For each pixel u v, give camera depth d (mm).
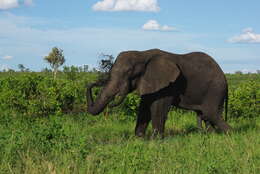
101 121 12781
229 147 7742
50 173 5762
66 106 13453
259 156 7078
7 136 7387
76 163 6191
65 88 13234
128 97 13055
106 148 7406
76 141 7250
